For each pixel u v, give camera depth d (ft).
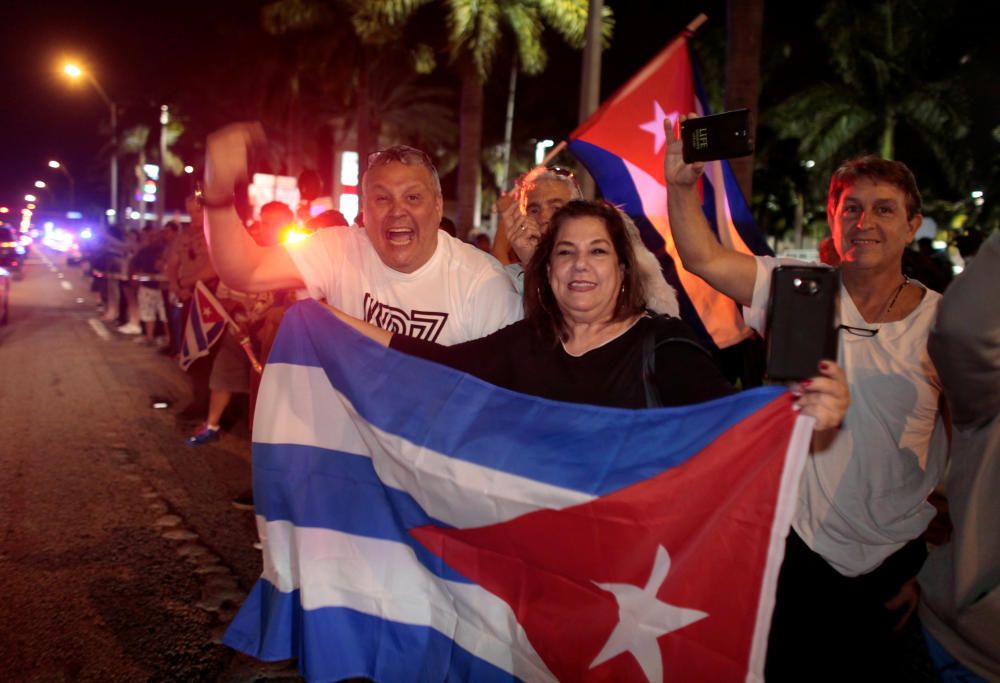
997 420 6.83
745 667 7.22
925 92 92.73
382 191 9.81
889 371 8.14
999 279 6.31
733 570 7.27
